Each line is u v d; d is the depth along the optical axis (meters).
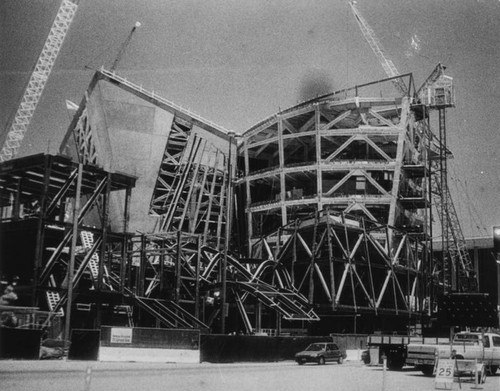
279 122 96.94
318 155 93.25
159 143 85.94
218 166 97.88
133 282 67.44
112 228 79.94
